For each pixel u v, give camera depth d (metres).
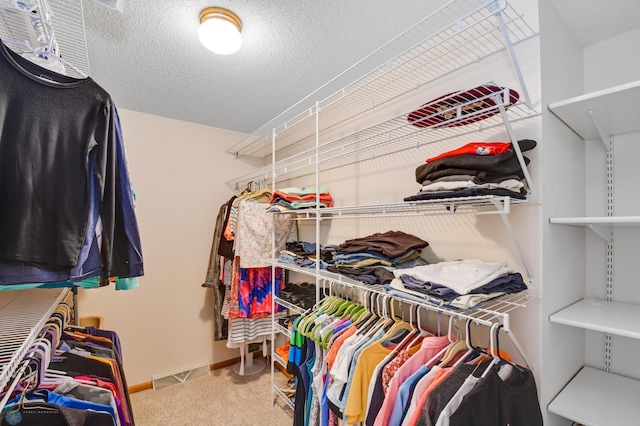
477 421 0.76
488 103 1.02
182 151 2.71
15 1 0.86
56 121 0.84
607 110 1.03
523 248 1.12
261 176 2.82
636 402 1.03
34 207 0.80
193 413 2.10
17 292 1.29
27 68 0.83
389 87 1.72
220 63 1.74
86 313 2.27
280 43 1.55
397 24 1.41
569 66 1.23
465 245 1.35
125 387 1.22
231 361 2.85
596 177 1.28
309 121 2.46
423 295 1.04
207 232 2.82
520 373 0.94
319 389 1.38
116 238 0.98
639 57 1.19
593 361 1.26
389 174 1.72
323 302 1.71
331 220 2.19
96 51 1.61
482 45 1.28
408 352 1.13
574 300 1.22
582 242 1.29
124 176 1.00
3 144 0.77
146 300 2.51
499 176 1.01
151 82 1.97
